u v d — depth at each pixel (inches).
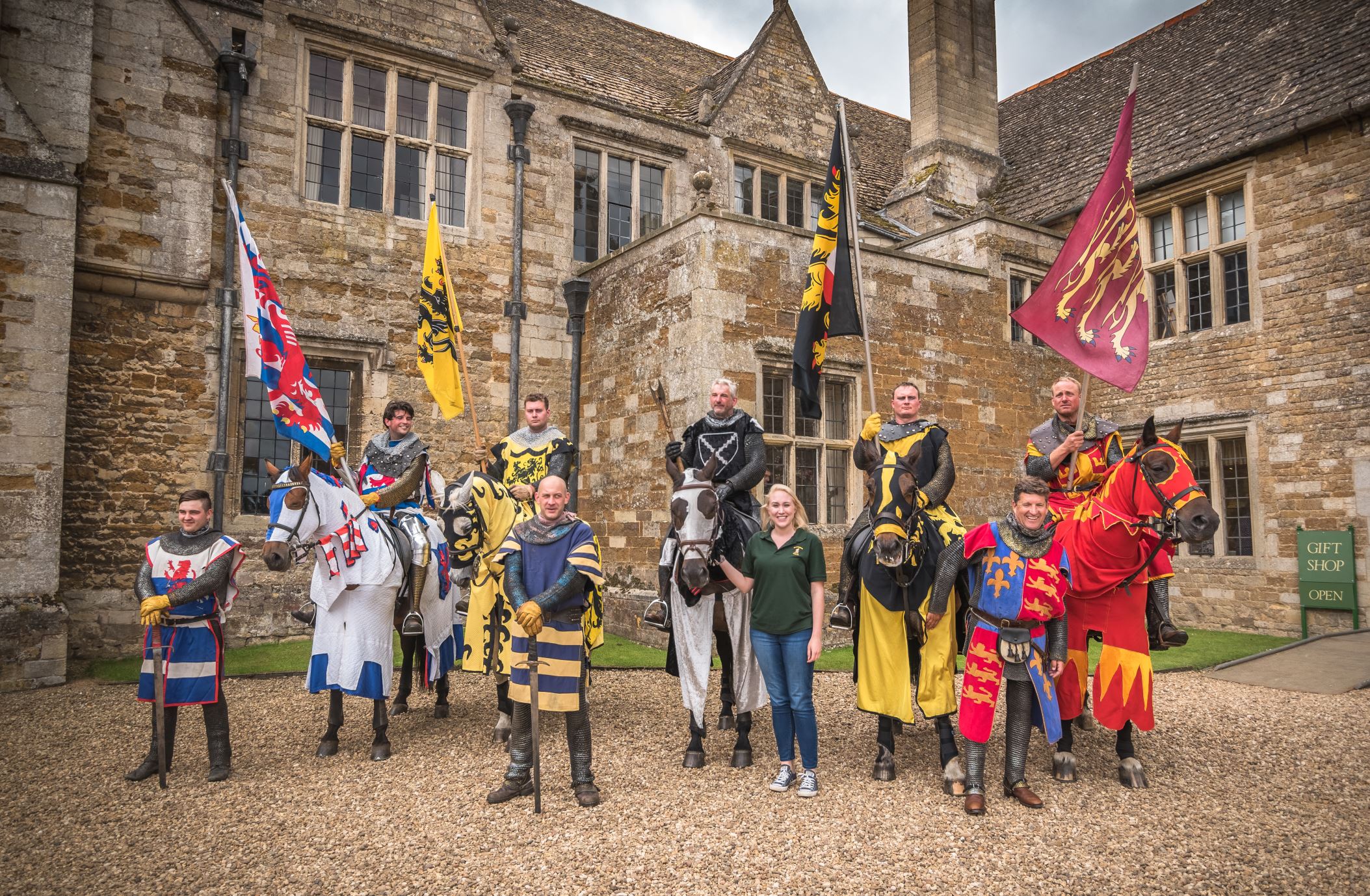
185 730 238.4
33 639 300.2
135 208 370.0
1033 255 502.3
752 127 559.2
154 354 377.1
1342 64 461.1
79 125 346.0
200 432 384.2
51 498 314.5
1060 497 211.8
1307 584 436.5
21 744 223.6
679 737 231.8
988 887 134.5
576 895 132.2
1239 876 138.4
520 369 462.9
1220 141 493.7
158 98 379.2
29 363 315.0
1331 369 440.8
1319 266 448.8
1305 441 448.1
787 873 139.5
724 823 162.7
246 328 206.4
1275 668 327.6
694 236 385.4
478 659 220.7
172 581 185.5
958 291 463.5
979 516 454.6
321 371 422.0
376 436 260.5
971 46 658.2
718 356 380.2
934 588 181.2
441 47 458.6
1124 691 183.9
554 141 486.0
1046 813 168.7
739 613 201.6
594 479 446.9
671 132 524.1
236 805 174.2
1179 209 518.0
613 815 167.3
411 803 175.3
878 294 431.2
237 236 397.7
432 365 272.2
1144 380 523.5
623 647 378.3
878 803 174.9
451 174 462.3
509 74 474.9
